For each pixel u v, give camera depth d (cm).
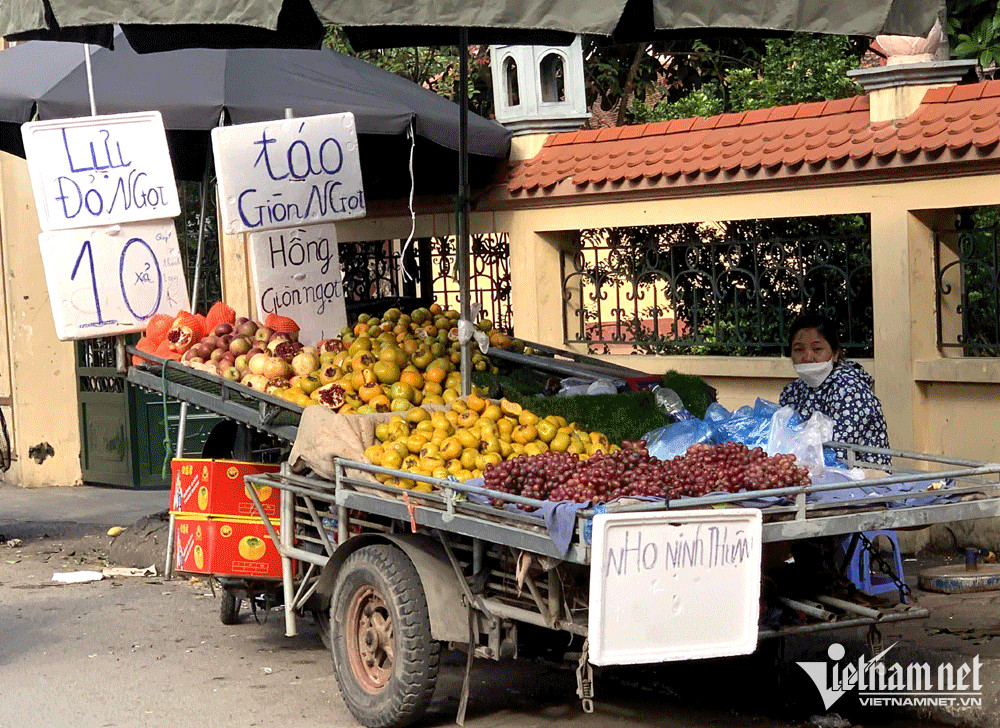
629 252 1008
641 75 1466
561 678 668
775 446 588
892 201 830
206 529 682
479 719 595
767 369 912
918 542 855
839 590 556
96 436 1285
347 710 616
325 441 594
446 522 521
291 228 778
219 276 1295
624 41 701
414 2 474
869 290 895
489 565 564
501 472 508
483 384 687
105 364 1266
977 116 782
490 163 1041
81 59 929
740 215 902
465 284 664
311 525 663
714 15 480
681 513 461
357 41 723
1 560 980
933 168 802
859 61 1322
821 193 862
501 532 492
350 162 792
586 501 471
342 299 800
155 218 747
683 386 700
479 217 1067
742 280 945
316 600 674
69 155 721
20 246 1277
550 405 643
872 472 601
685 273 966
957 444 833
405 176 1096
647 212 951
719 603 473
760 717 599
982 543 840
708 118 938
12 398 1295
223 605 785
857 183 845
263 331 714
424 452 565
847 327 897
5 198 1266
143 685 661
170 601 851
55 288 719
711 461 512
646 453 525
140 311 745
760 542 477
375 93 959
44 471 1291
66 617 809
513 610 531
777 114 898
